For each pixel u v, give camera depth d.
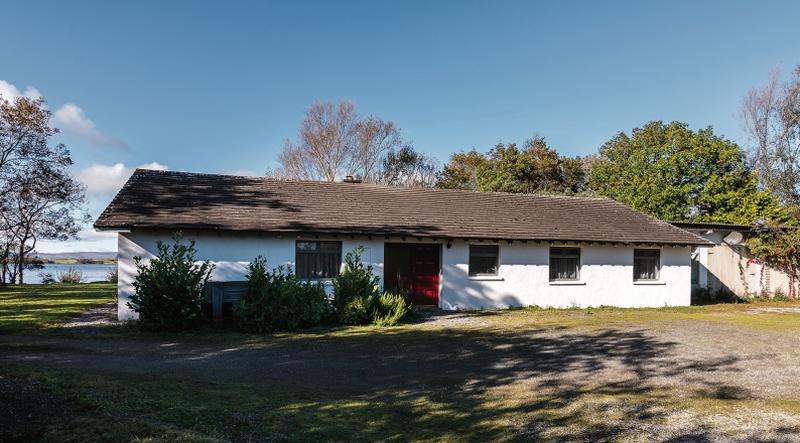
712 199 32.84
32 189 33.25
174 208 16.22
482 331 13.69
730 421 6.44
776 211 29.23
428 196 22.69
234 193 18.75
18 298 22.00
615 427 6.17
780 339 12.89
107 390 6.86
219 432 5.54
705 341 12.47
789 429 6.15
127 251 14.86
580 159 47.12
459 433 5.86
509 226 20.09
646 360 10.20
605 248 21.00
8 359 9.09
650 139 37.22
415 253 19.52
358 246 17.47
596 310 19.72
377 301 15.20
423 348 11.16
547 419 6.43
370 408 6.69
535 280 19.94
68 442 5.00
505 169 43.94
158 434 5.27
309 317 13.97
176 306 12.88
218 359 9.71
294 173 45.84
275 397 7.04
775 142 41.00
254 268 13.77
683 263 22.14
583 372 9.10
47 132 33.28
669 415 6.66
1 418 5.44
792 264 25.23
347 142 45.41
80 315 15.88
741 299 24.34
